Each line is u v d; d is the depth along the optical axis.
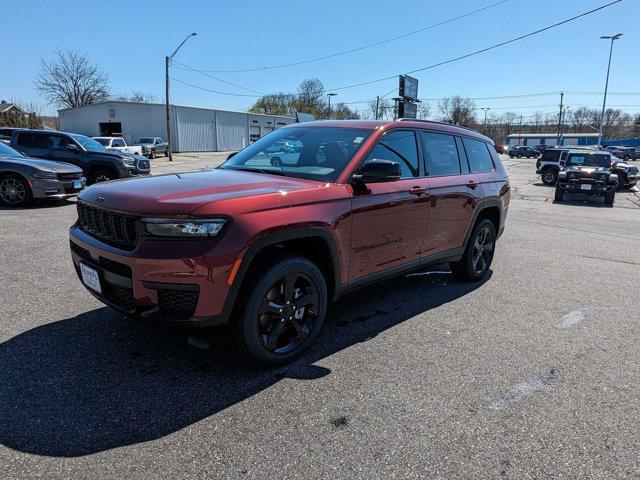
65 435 2.39
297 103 79.62
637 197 17.88
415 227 4.12
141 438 2.39
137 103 44.09
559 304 4.74
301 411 2.69
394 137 4.02
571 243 8.09
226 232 2.74
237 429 2.50
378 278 3.87
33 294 4.39
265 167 3.87
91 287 3.16
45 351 3.29
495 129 111.00
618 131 108.44
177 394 2.81
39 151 11.95
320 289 3.32
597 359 3.51
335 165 3.60
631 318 4.40
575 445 2.47
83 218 3.34
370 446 2.40
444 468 2.26
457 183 4.64
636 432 2.61
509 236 8.63
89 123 45.91
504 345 3.70
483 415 2.72
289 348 3.25
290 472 2.19
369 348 3.56
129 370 3.07
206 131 48.78
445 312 4.40
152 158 36.84
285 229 2.97
